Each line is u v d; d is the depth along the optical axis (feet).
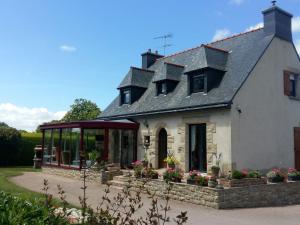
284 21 64.69
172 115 65.31
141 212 36.81
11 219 18.44
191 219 36.04
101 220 18.02
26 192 45.39
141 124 72.64
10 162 98.78
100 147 73.72
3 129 96.94
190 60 75.36
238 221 36.19
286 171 62.23
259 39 63.67
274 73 62.13
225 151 54.80
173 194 47.93
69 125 69.82
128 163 75.36
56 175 71.61
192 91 63.98
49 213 20.54
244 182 46.98
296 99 65.87
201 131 60.75
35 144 103.50
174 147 64.23
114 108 84.43
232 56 64.64
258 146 57.88
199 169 60.18
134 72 80.94
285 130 63.16
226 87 57.98
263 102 59.52
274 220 37.73
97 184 58.65
